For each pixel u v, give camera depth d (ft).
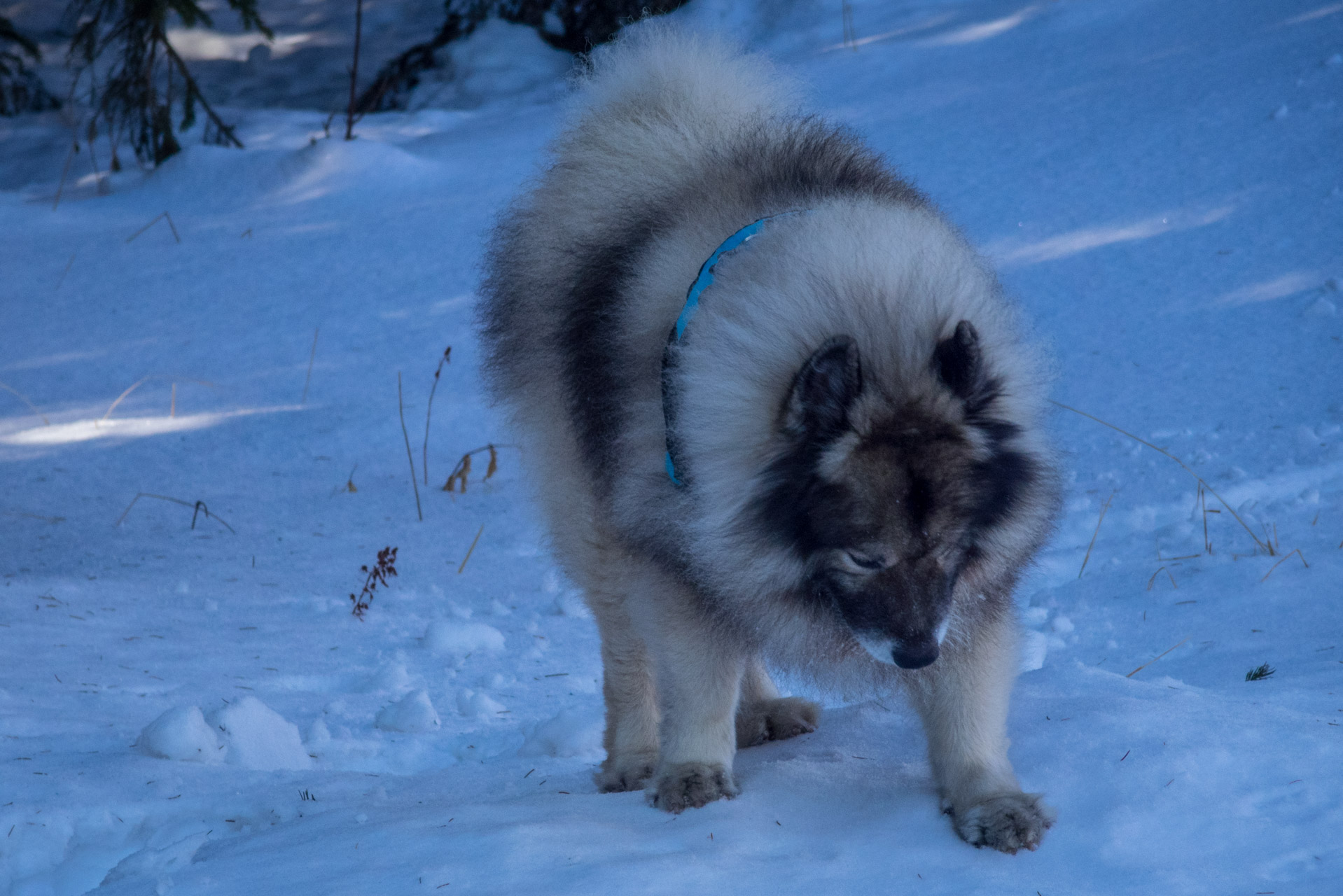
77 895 9.84
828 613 9.74
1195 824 8.52
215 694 14.99
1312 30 36.91
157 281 37.45
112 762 12.01
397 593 19.88
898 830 9.02
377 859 8.60
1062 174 32.71
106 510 24.53
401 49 64.95
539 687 15.61
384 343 32.32
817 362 8.56
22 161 52.19
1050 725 10.24
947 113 38.24
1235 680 12.79
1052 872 8.23
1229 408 22.17
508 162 42.60
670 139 12.57
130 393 30.99
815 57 46.75
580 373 11.54
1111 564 17.65
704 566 9.66
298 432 28.37
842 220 9.91
